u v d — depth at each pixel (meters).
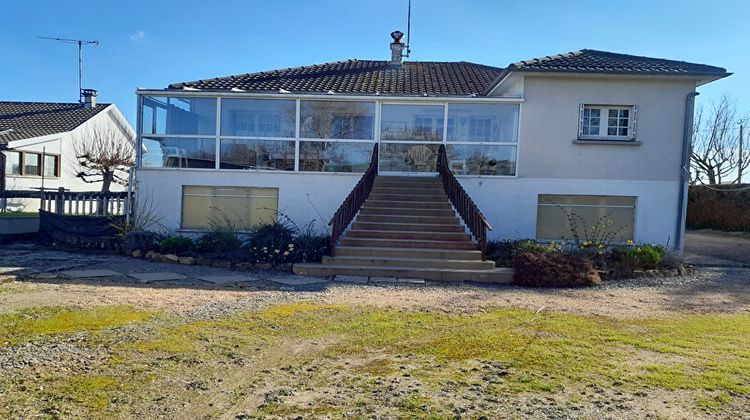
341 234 13.17
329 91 16.39
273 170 15.49
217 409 4.50
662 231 14.99
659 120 14.91
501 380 5.25
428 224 13.77
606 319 8.12
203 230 15.38
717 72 14.12
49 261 12.83
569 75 14.71
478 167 15.53
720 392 4.98
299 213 15.45
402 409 4.52
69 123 29.02
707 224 27.22
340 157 15.78
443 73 20.70
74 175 28.38
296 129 15.69
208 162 15.66
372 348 6.34
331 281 11.21
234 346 6.30
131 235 14.14
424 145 16.56
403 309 8.58
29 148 25.14
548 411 4.51
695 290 11.02
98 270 11.68
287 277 11.57
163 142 15.67
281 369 5.54
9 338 6.37
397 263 12.25
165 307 8.25
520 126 15.08
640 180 14.97
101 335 6.57
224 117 15.84
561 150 15.06
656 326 7.68
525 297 9.98
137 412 4.39
